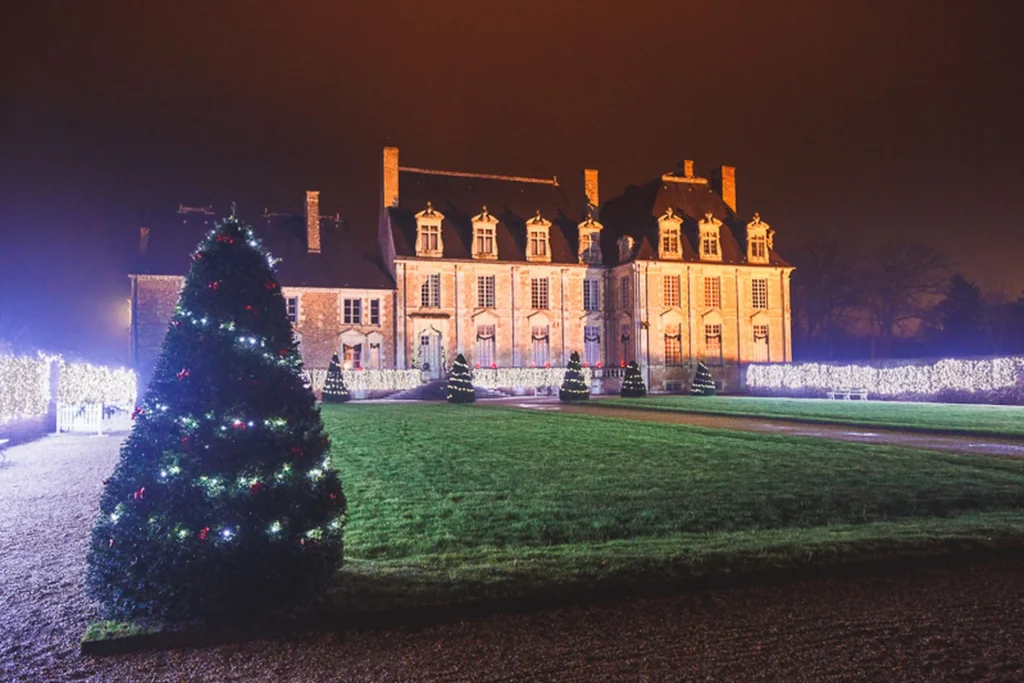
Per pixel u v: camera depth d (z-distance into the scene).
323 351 47.53
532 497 11.86
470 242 51.31
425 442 19.27
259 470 6.78
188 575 6.38
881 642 5.98
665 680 5.30
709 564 7.70
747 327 53.91
